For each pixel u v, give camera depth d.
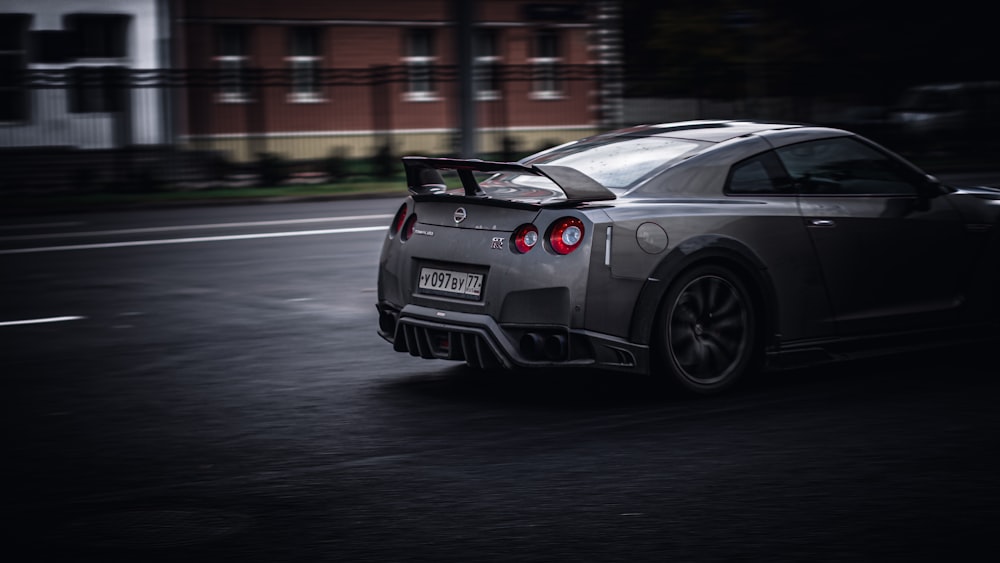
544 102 32.59
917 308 6.97
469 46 23.67
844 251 6.66
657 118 30.52
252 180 23.78
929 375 6.86
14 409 6.29
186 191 22.56
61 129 25.52
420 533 4.29
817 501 4.61
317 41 30.75
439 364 7.38
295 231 15.38
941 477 4.89
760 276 6.39
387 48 31.64
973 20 36.28
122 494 4.80
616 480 4.91
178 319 9.07
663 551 4.07
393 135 27.84
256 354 7.73
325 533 4.31
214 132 28.48
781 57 32.69
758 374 6.90
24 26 25.86
